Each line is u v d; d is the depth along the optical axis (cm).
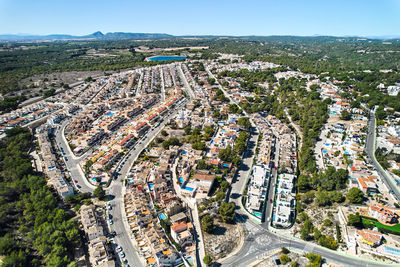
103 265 15188
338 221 19688
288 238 18312
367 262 16162
